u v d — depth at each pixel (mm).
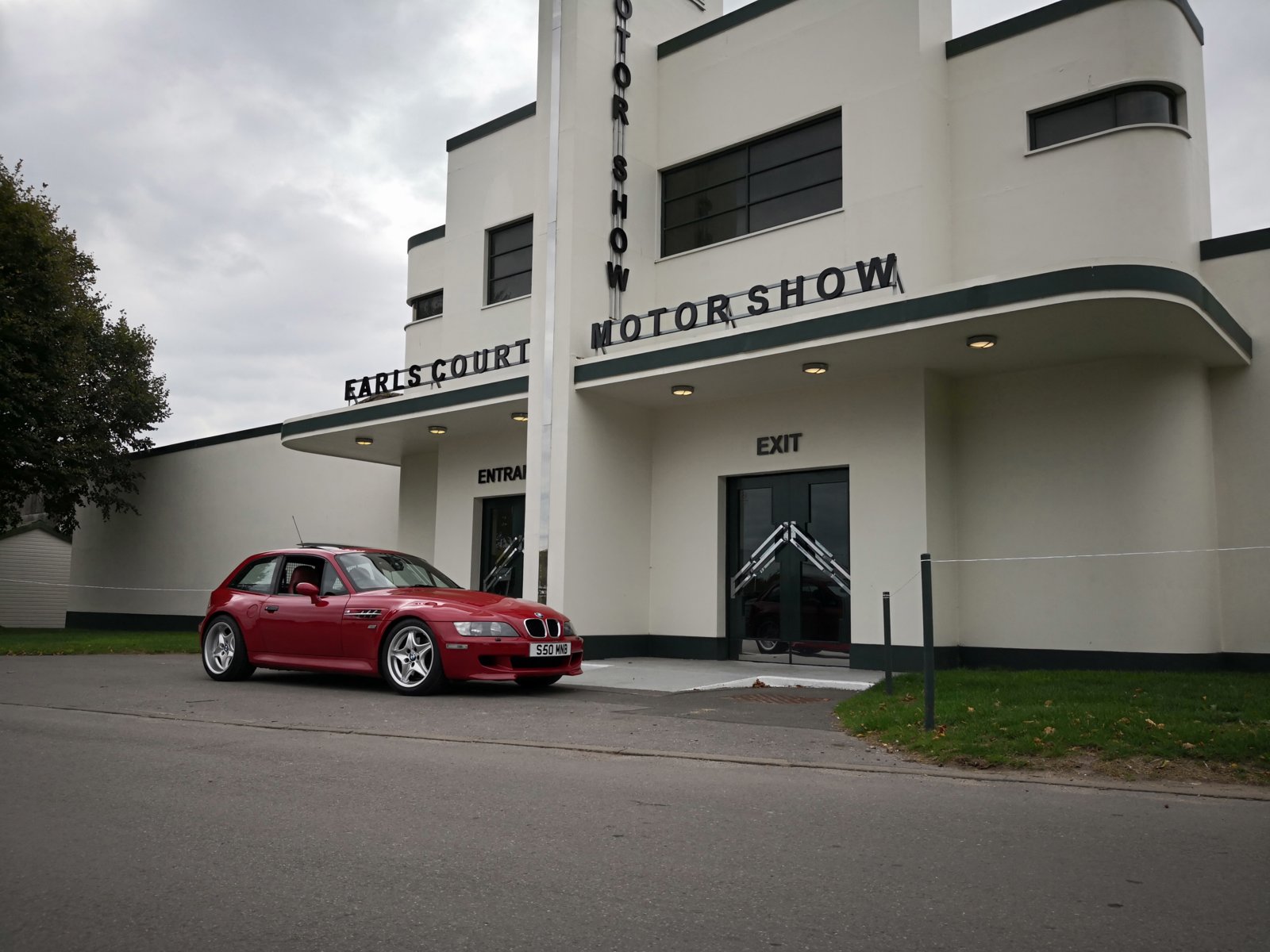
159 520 25578
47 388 22125
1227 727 6605
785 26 14438
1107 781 5820
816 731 7727
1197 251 11930
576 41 14602
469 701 9438
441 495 17891
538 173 14766
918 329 10711
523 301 17375
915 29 13008
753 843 4516
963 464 12781
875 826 4840
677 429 14922
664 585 14812
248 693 10008
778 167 14492
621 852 4363
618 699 9750
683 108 15562
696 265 15000
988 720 7184
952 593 12523
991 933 3391
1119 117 12031
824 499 13461
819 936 3359
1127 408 11625
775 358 12016
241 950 3252
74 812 5059
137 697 9680
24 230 21734
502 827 4789
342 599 10414
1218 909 3631
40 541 30812
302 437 18031
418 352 20562
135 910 3631
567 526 13758
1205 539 11336
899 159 12984
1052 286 9820
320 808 5148
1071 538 11875
